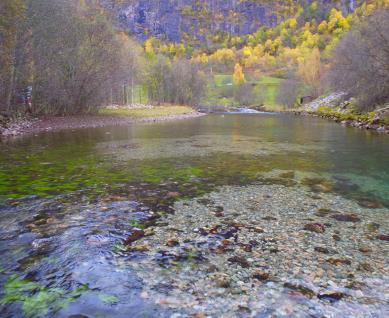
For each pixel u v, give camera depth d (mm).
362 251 7301
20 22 34312
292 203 10633
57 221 8891
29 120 38844
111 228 8453
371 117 38938
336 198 11211
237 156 19203
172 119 56531
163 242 7664
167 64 100062
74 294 5676
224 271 6410
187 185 12727
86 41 47656
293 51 189250
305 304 5430
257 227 8594
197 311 5254
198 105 106375
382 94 44688
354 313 5230
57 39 41812
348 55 59594
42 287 5859
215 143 24812
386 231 8422
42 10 38625
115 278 6160
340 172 15133
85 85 49031
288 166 16438
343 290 5820
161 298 5578
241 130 35781
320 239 7895
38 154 19422
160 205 10320
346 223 8938
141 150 21219
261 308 5328
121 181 13258
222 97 143875
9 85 35594
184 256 7000
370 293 5750
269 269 6496
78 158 18250
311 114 67562
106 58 49562
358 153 20172
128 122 47031
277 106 112188
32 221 8875
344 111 55156
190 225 8695
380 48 42750
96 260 6801
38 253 7066
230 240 7793
